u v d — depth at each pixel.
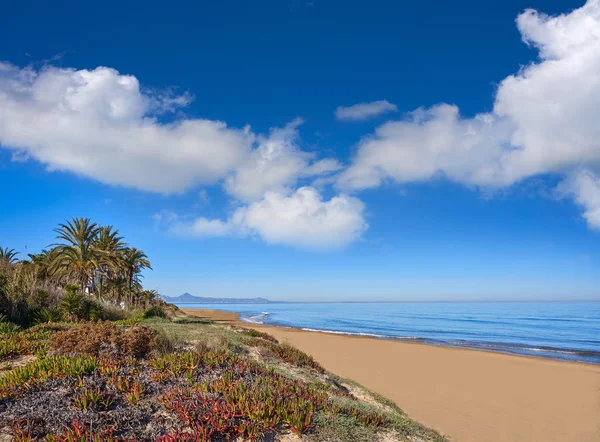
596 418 12.73
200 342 11.16
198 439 5.30
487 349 31.27
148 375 7.71
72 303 19.84
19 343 10.22
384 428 7.26
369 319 79.88
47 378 6.88
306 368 13.38
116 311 25.14
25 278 20.73
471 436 10.81
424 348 29.08
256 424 5.95
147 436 5.43
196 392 6.82
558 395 15.76
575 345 34.38
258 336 21.27
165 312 38.03
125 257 43.81
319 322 70.38
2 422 5.35
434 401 14.35
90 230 34.19
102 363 8.02
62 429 5.26
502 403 14.40
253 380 8.17
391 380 17.70
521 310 127.31
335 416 6.98
